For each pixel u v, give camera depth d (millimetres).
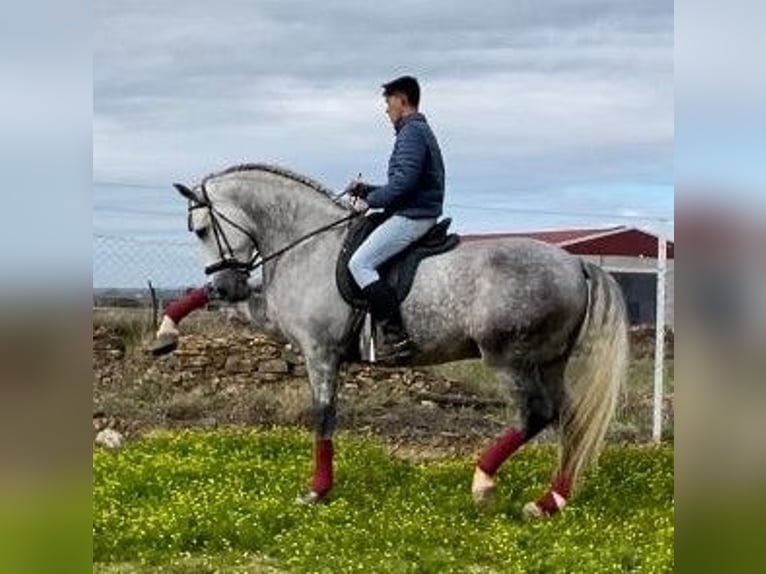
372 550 7043
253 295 8648
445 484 9062
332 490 8391
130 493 8383
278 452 10328
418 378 13453
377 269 8031
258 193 8461
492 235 13922
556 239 18969
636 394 13102
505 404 12805
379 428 12039
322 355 8320
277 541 7262
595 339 8023
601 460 9867
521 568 6684
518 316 7871
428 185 8109
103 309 13188
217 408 12406
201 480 8914
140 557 6883
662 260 11938
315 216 8422
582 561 6785
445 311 8023
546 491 8531
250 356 12906
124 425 11852
